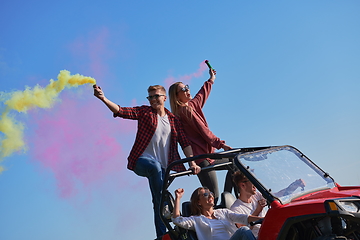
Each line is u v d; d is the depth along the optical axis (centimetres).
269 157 418
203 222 438
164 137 559
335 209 322
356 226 339
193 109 591
